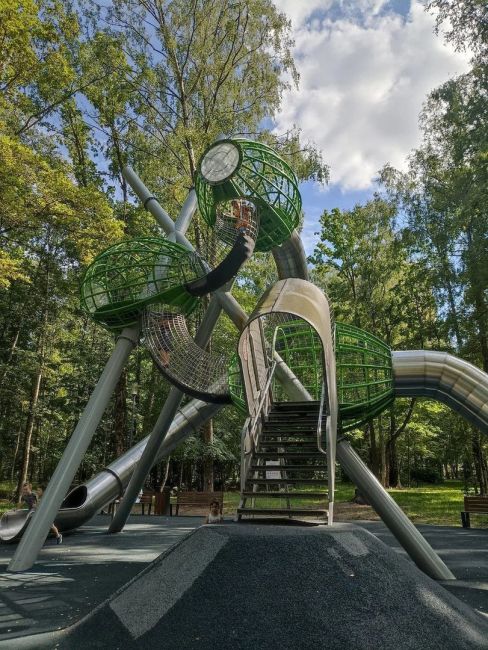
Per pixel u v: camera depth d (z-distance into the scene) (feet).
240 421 96.32
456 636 14.42
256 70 69.92
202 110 72.13
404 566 16.85
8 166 44.09
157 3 69.26
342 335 32.22
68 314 86.17
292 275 42.47
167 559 16.89
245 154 34.09
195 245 69.72
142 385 98.58
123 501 42.04
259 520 21.84
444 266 70.90
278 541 16.30
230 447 102.42
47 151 66.54
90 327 101.65
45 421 106.83
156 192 74.13
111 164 79.15
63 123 77.56
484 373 29.22
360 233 92.58
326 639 13.41
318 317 24.27
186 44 69.87
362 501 74.38
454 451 94.12
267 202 34.60
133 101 70.18
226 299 38.58
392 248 81.87
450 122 64.34
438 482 163.12
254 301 77.36
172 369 33.53
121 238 51.83
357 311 92.48
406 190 75.51
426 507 70.38
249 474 25.18
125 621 15.01
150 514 63.62
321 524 20.94
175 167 72.28
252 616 14.11
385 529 47.70
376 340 31.55
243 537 16.61
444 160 71.92
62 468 32.07
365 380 31.55
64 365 97.55
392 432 105.19
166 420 36.86
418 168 74.90
